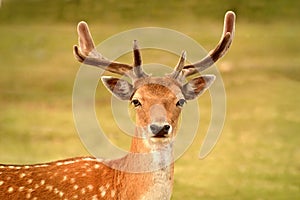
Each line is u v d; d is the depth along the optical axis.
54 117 22.75
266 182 17.09
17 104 24.56
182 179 17.25
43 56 31.91
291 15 41.81
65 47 33.72
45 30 37.12
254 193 16.36
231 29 10.72
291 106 24.48
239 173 17.75
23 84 27.19
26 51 32.78
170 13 41.66
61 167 10.09
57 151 19.11
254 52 33.38
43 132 20.95
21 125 21.73
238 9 42.41
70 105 24.44
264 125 22.27
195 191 16.44
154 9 42.09
